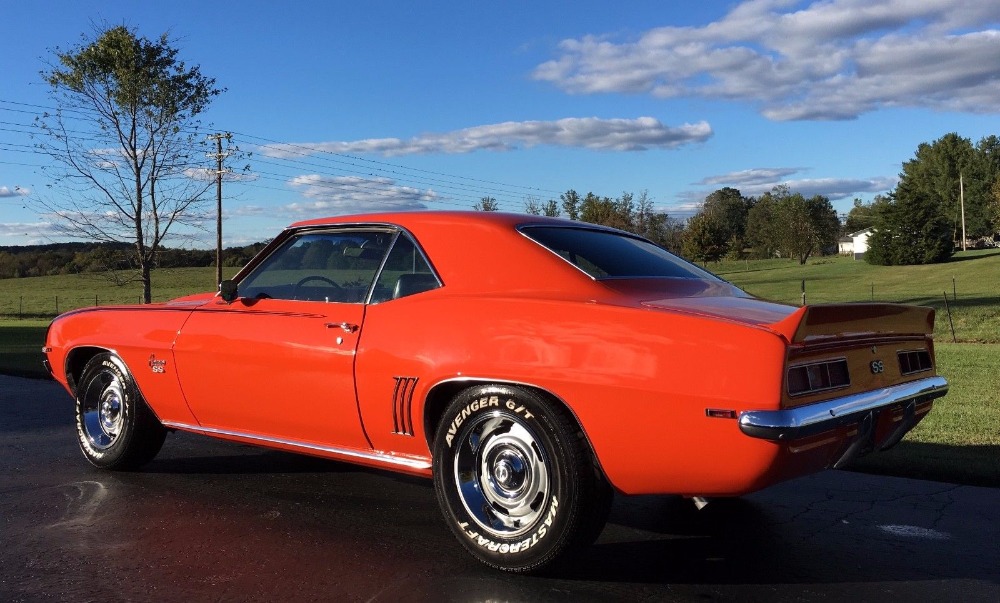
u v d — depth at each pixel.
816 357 3.00
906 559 3.60
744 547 3.76
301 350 3.94
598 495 3.16
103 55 21.64
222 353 4.29
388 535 3.88
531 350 3.21
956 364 12.35
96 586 3.23
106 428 5.11
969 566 3.52
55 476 5.02
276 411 4.13
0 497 4.53
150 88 22.11
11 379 10.00
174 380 4.59
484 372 3.29
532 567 3.25
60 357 5.28
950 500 4.56
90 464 5.34
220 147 25.61
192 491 4.68
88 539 3.81
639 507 4.46
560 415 3.16
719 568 3.48
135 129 22.78
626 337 3.04
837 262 86.44
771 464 2.81
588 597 3.13
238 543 3.76
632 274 3.65
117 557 3.56
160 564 3.48
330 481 4.93
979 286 43.44
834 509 4.39
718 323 2.91
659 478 3.02
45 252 75.44
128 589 3.20
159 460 5.48
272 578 3.31
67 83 21.58
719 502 4.46
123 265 24.80
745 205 140.25
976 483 4.94
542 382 3.15
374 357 3.67
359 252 4.03
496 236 3.67
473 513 3.41
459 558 3.56
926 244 65.12
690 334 2.94
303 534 3.89
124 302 46.28
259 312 4.25
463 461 3.46
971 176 106.44
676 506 4.48
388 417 3.66
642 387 2.96
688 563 3.54
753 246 113.88
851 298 38.34
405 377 3.55
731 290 3.95
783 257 105.81
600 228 4.26
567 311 3.22
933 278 50.78
